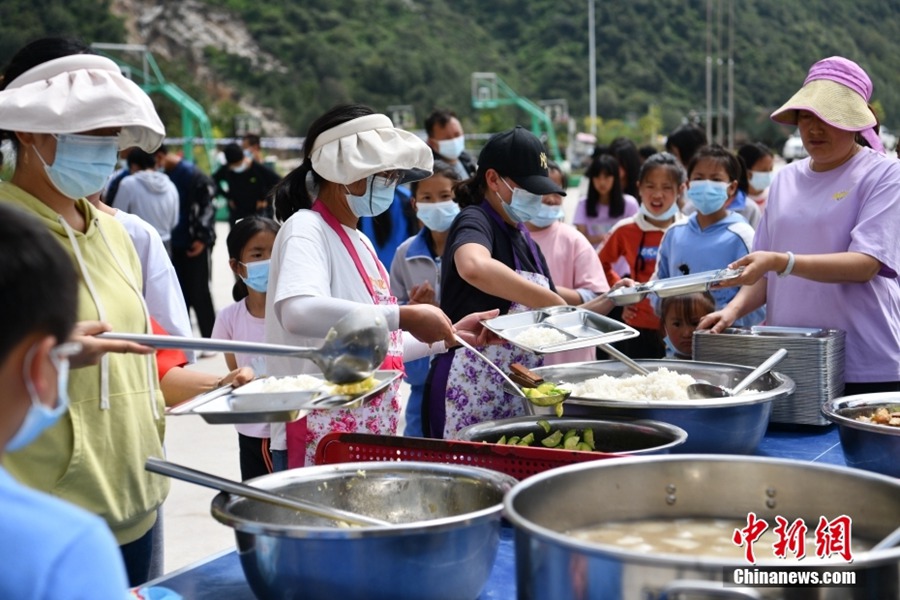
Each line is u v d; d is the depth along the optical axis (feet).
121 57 157.17
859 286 9.16
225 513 4.63
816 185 9.50
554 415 7.20
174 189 22.03
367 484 5.40
